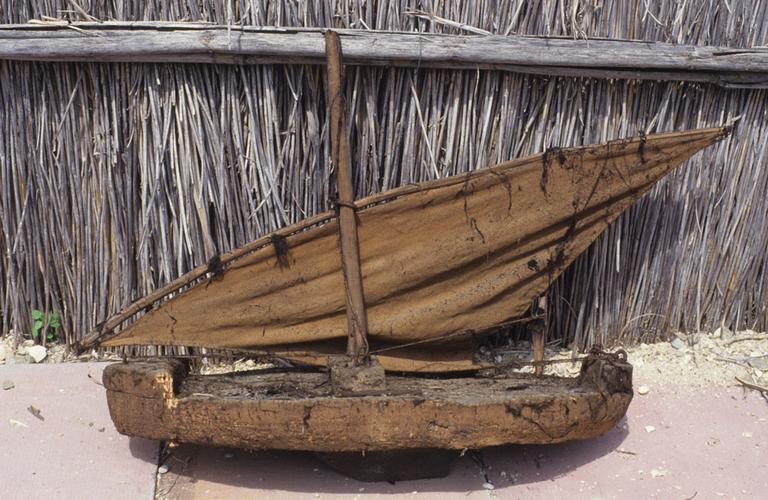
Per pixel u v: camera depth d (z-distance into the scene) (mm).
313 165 3094
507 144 3141
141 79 2992
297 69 2982
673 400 3219
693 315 3553
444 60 2932
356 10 2965
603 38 3031
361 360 2836
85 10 2949
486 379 3037
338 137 2834
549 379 3010
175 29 2887
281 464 2809
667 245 3404
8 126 3098
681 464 2873
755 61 3057
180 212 3104
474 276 3043
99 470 2723
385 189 3148
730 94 3229
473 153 3143
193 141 3045
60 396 3070
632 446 2961
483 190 2920
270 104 3002
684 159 2910
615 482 2777
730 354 3488
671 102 3203
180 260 3148
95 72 2986
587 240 3021
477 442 2588
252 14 2922
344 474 2740
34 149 3117
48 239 3234
